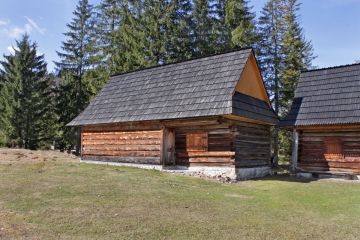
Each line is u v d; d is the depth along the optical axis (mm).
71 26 35031
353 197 11008
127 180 12164
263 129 18094
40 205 8398
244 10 28750
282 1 31625
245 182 14273
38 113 31984
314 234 6875
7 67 32875
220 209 8758
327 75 18656
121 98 19125
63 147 36031
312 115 16984
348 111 16062
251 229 7070
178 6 29625
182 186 11875
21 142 31062
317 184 14133
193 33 29609
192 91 16047
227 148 14914
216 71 16312
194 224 7277
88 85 32094
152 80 18875
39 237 6273
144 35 28656
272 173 18609
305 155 17359
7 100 30766
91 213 7852
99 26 33469
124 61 29594
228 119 14938
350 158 16172
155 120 16062
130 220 7414
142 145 16922
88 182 11398
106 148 18453
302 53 32125
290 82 29875
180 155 16281
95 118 18812
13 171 12961
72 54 35000
